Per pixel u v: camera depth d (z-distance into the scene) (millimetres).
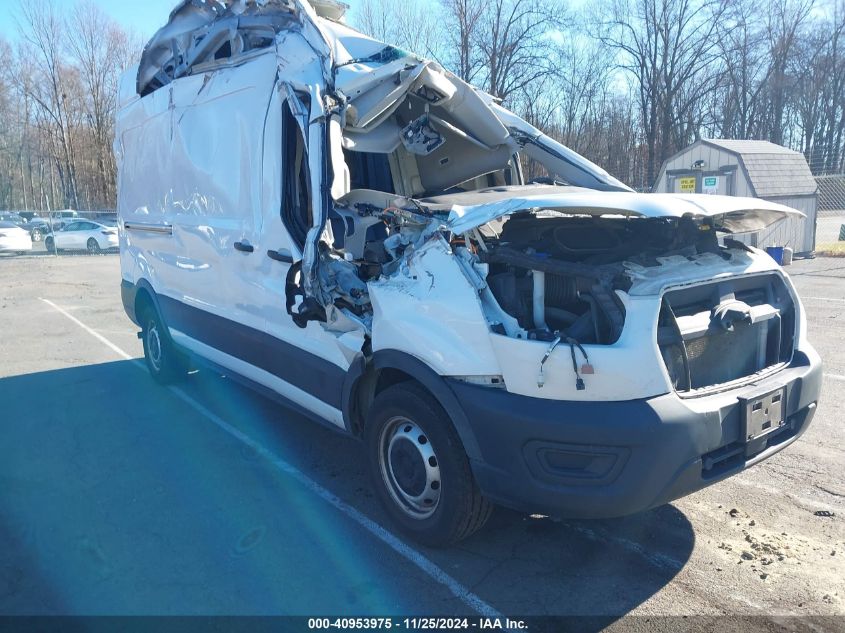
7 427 5820
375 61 4273
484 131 5230
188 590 3357
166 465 4934
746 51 37438
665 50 32594
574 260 3594
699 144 17766
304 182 4453
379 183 5266
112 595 3322
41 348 9094
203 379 7273
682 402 3002
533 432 2988
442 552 3682
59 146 52344
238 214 4992
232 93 5059
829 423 5469
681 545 3697
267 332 4785
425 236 3557
